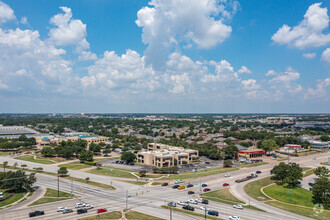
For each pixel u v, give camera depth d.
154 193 111.50
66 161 186.38
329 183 106.94
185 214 87.00
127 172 152.38
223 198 106.38
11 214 85.50
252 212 90.81
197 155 199.75
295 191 119.31
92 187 120.69
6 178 111.12
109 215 85.25
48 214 85.88
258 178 140.38
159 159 170.12
